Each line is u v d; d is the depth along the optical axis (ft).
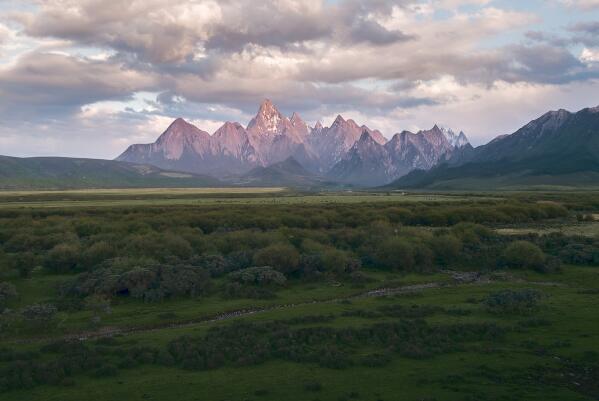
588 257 314.76
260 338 170.30
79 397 125.39
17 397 125.70
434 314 200.95
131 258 268.41
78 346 161.89
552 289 250.57
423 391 127.34
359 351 158.81
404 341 166.30
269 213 487.61
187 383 134.10
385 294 247.50
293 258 278.67
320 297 243.19
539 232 422.00
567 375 137.90
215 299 234.79
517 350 157.69
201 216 461.37
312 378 136.98
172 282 235.81
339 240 364.38
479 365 145.07
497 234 397.19
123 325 196.44
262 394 126.21
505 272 297.33
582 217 516.73
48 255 280.92
